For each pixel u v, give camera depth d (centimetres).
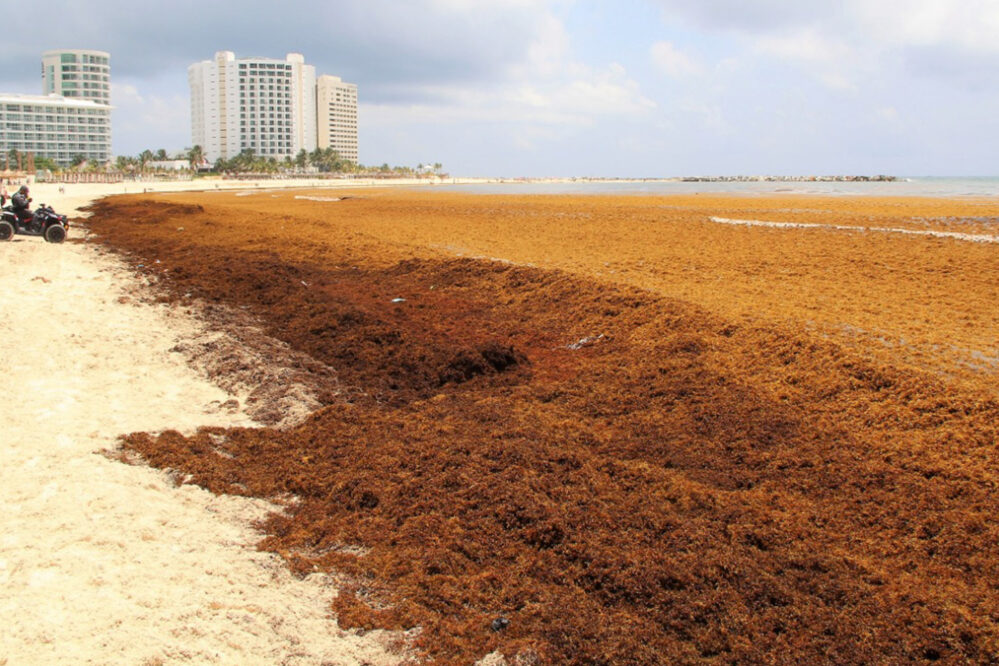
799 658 484
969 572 576
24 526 638
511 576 583
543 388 1026
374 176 18338
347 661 489
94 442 838
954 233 2606
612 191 10244
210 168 16062
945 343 1116
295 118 18150
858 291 1557
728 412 890
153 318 1441
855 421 842
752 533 629
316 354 1216
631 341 1204
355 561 613
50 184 8762
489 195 7162
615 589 559
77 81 16150
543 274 1622
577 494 702
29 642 486
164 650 484
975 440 765
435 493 716
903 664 478
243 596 559
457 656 494
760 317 1272
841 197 6047
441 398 1010
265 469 805
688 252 2227
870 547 613
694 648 498
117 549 610
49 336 1269
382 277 1833
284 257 2150
